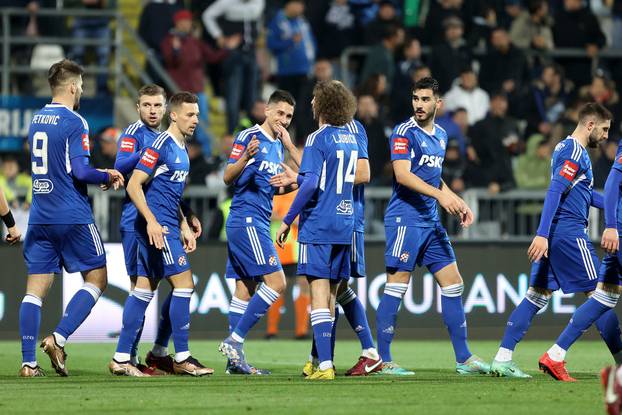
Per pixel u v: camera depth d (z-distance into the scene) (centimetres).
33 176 3250
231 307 3528
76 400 2603
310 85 6088
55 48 6341
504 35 6575
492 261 5516
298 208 3061
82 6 6519
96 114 5978
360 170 3212
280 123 3372
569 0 7094
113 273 5066
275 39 6506
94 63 6462
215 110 6869
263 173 3372
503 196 5691
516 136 6131
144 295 3341
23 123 5853
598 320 3272
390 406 2478
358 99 5903
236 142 3375
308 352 4519
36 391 2811
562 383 3038
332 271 3153
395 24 6569
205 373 3291
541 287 3234
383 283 5384
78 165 3188
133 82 6756
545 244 3123
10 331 5141
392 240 3388
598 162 5950
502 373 3238
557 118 6600
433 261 3409
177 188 3309
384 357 3403
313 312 3134
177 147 3300
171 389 2861
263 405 2498
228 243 3419
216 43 6581
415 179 3278
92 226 3272
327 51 6781
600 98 6291
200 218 5497
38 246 3262
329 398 2638
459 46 6506
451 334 3412
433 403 2538
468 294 5481
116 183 3234
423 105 3309
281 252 5150
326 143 3102
